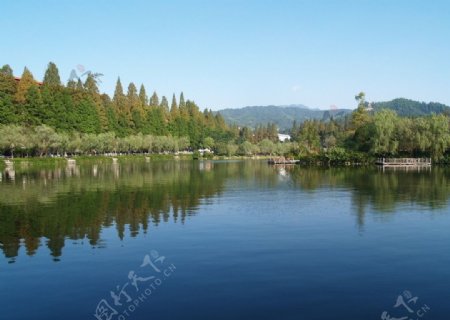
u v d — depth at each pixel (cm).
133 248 1716
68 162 8481
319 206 2794
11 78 8662
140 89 13350
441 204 2848
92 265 1499
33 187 3897
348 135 10188
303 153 9494
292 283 1313
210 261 1541
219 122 18000
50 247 1727
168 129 13675
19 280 1348
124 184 4256
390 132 7894
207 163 9931
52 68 9456
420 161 7862
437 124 7744
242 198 3198
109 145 9981
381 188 3897
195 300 1189
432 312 1112
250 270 1438
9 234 1947
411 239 1859
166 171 6538
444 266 1479
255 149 14950
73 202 2927
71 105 9025
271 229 2075
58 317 1088
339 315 1091
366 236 1920
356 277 1367
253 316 1088
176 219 2328
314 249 1697
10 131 7144
